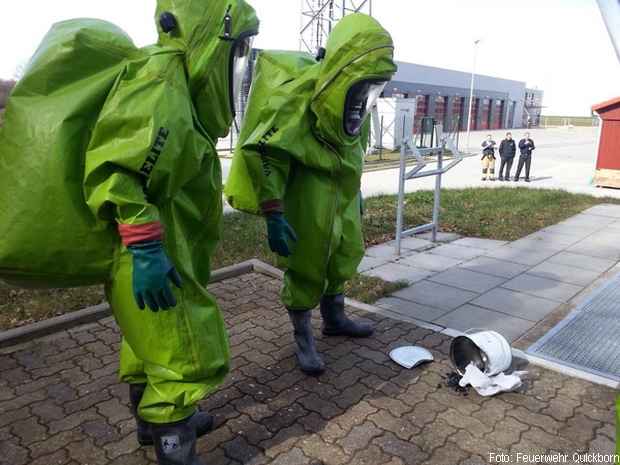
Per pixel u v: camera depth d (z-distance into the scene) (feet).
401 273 20.52
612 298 17.54
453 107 161.79
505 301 17.46
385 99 89.92
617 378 12.23
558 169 68.85
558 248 24.62
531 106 231.91
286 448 9.79
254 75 11.70
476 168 69.62
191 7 7.57
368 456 9.57
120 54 7.38
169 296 7.25
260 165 10.55
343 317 14.29
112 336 14.52
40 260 7.07
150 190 7.25
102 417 10.80
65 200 6.93
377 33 10.31
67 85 7.07
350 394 11.63
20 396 11.55
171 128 6.97
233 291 18.19
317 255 11.64
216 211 8.77
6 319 15.15
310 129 10.97
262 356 13.39
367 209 33.45
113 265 7.51
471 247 24.72
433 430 10.33
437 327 15.14
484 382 11.56
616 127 49.11
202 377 8.13
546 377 12.41
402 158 22.27
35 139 6.79
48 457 9.57
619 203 37.88
